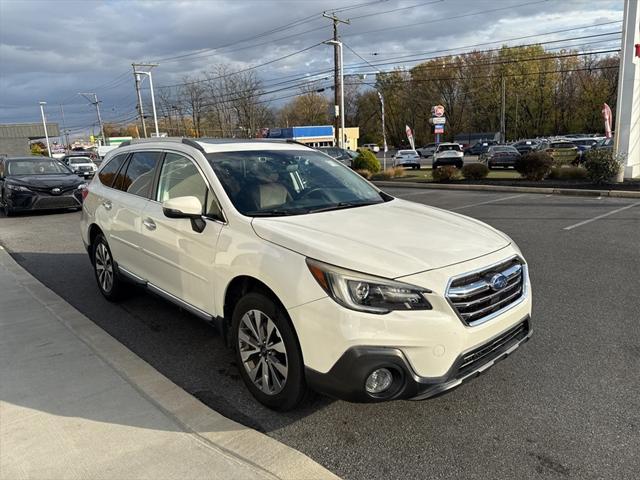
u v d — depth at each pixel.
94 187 5.50
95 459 2.57
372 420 3.04
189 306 3.81
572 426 2.93
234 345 3.38
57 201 12.51
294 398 2.94
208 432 2.83
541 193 15.27
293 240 2.92
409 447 2.78
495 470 2.57
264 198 3.62
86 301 5.45
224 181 3.65
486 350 2.89
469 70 80.50
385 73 87.94
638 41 17.22
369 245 2.87
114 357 3.80
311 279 2.70
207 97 66.00
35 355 3.84
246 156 4.08
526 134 79.69
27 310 4.89
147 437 2.77
